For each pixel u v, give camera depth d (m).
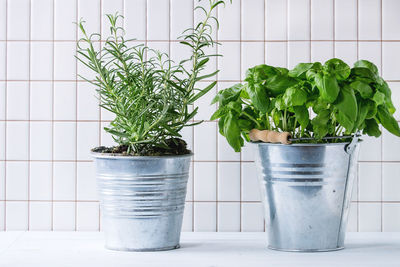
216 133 1.36
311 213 1.05
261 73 1.06
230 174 1.36
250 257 1.04
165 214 1.07
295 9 1.36
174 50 1.36
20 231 1.35
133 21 1.37
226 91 1.13
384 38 1.36
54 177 1.37
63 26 1.37
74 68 1.37
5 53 1.37
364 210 1.35
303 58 1.36
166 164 1.05
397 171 1.35
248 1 1.36
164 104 1.05
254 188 1.35
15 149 1.37
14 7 1.37
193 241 1.22
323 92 0.97
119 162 1.05
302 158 1.03
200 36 1.12
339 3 1.36
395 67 1.36
